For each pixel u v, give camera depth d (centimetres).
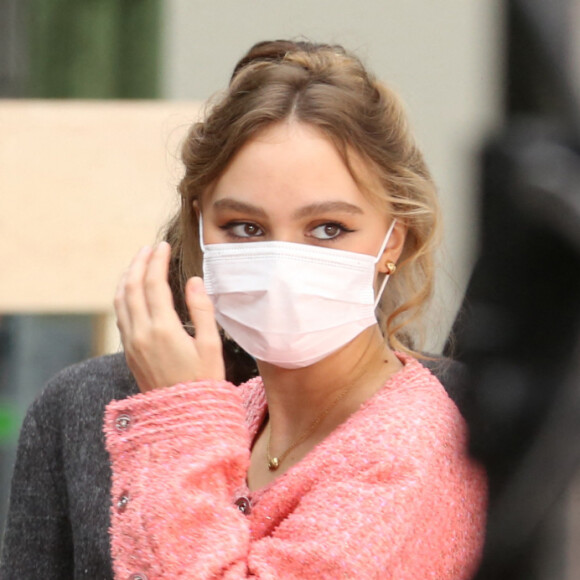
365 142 488
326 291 495
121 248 819
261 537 479
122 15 1391
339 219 490
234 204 494
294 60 509
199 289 496
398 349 565
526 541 168
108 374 616
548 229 163
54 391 630
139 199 820
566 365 166
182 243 568
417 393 496
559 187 156
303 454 516
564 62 157
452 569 464
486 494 188
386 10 1240
